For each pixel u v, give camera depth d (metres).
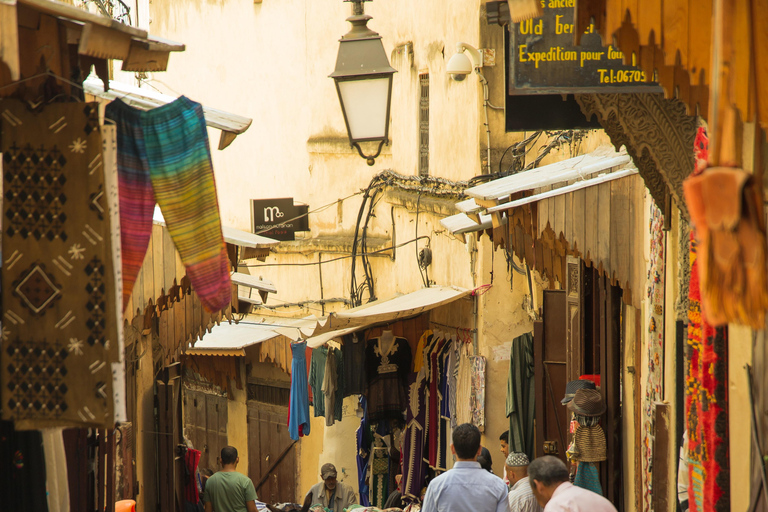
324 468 26.91
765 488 7.21
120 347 7.00
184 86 48.72
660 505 13.53
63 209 7.07
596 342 18.69
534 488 11.61
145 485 20.25
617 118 11.20
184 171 8.00
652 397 14.37
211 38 46.94
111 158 7.12
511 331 26.83
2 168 7.26
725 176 5.41
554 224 16.09
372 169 37.22
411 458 30.41
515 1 7.42
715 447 8.22
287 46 42.06
